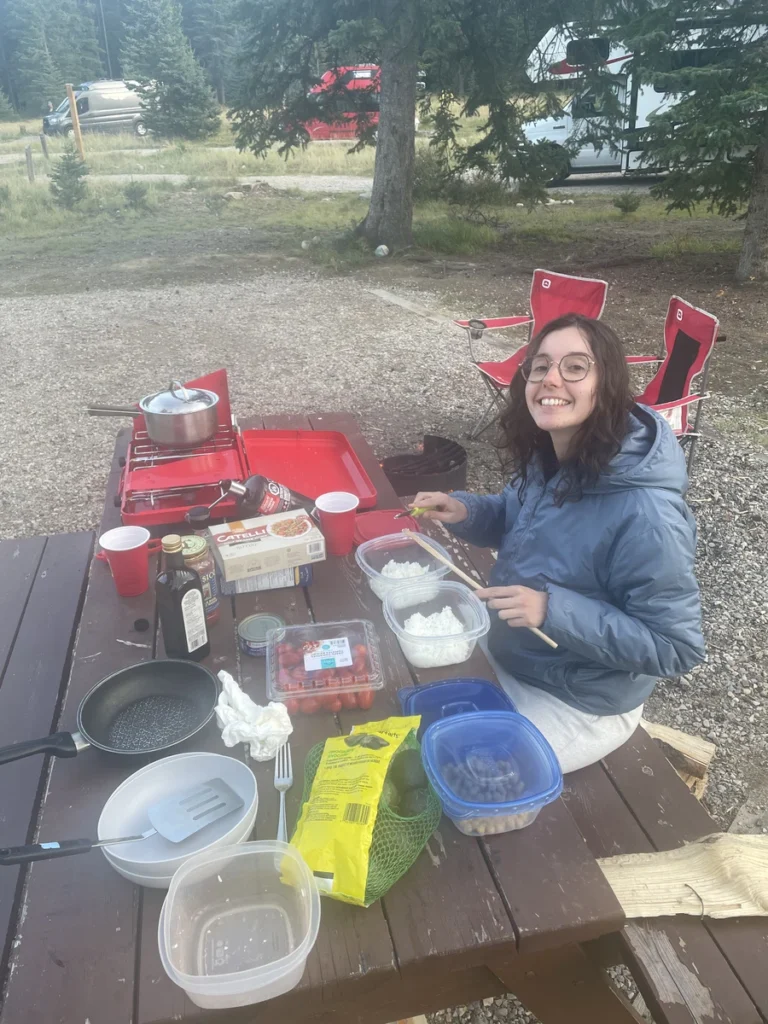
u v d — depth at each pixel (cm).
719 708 282
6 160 1905
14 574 232
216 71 3575
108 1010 109
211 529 206
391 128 971
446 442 388
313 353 655
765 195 785
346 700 162
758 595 339
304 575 204
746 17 726
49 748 142
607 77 907
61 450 486
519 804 130
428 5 785
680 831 181
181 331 724
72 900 124
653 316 721
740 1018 142
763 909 159
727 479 432
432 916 122
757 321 702
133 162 1822
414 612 192
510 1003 197
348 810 124
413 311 772
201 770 140
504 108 999
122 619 194
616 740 194
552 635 166
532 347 177
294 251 1034
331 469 277
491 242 1052
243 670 174
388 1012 144
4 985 114
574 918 122
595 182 1493
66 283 912
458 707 161
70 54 4241
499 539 233
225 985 103
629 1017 144
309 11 888
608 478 170
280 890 121
